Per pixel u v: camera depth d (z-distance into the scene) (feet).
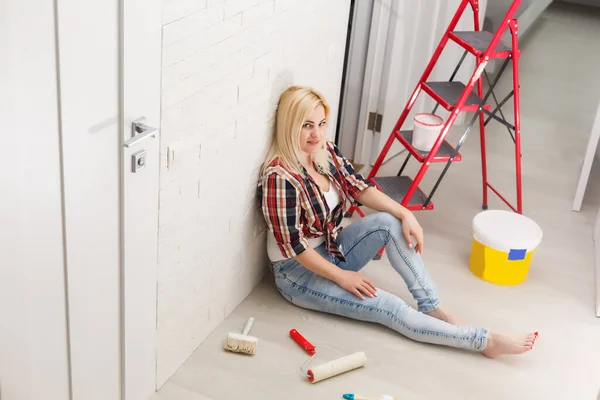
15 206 5.59
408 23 12.68
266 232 10.17
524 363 9.23
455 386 8.76
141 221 7.09
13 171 5.48
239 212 9.12
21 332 6.02
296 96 8.98
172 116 7.14
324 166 9.61
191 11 6.97
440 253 11.33
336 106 11.62
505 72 18.67
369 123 13.24
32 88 5.43
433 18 13.48
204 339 9.13
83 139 6.05
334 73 11.12
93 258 6.61
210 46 7.45
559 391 8.84
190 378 8.54
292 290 9.70
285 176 9.09
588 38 21.62
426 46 13.69
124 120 6.42
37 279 6.03
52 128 5.73
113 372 7.45
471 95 10.98
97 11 5.79
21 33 5.20
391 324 9.39
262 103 8.88
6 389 6.02
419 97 14.16
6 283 5.72
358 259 9.92
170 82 6.97
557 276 11.01
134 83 6.41
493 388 8.79
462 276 10.84
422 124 10.83
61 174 5.95
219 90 7.86
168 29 6.70
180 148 7.38
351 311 9.50
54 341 6.45
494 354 9.14
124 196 6.72
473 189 13.15
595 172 14.07
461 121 15.31
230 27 7.72
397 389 8.64
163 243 7.62
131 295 7.29
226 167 8.47
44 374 6.44
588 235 12.13
